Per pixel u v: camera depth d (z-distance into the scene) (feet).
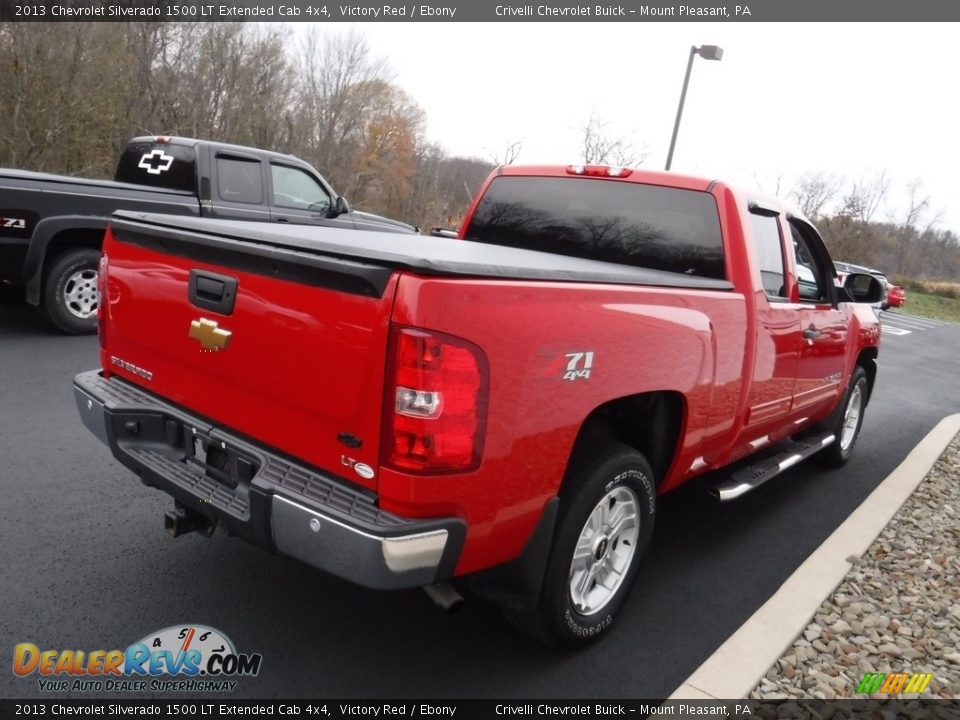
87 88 71.61
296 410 8.07
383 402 7.30
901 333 80.64
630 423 11.01
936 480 20.21
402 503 7.39
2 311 27.07
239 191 26.76
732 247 12.34
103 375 11.04
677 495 16.99
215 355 8.81
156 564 11.30
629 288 9.39
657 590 12.42
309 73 137.59
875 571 13.76
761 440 14.62
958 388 42.78
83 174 71.77
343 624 10.28
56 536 11.79
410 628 10.37
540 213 14.65
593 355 8.74
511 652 10.11
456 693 9.14
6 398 17.85
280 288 7.97
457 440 7.38
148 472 9.52
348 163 147.84
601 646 10.53
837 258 148.87
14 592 10.18
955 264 216.74
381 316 7.17
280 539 7.94
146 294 9.75
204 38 96.32
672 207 13.05
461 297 7.22
